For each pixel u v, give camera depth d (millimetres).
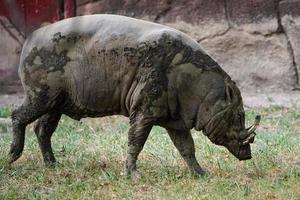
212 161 26156
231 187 22312
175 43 22734
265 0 42844
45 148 25422
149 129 23078
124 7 44562
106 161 26047
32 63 23922
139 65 22734
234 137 23062
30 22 43219
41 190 22531
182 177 23609
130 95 23031
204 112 22875
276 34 42938
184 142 23906
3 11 39344
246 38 43281
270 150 27719
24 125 24594
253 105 39625
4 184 22969
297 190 22031
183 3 43969
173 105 22953
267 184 22609
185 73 22719
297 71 42719
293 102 39656
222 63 43719
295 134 31625
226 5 43469
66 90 23875
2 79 44812
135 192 21906
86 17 23875
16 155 24891
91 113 24047
